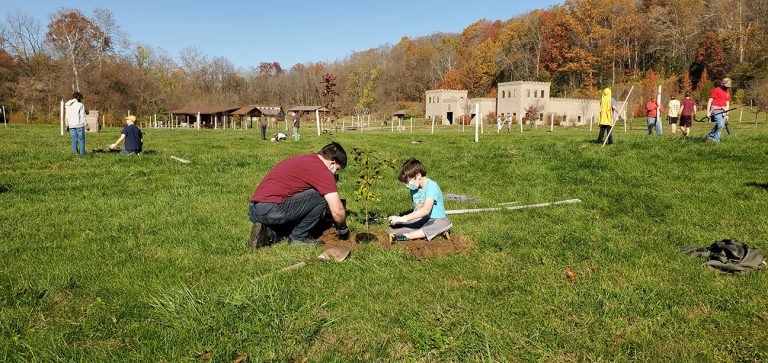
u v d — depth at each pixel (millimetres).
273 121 73125
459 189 9656
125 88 78000
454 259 5238
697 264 4973
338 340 3615
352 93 122188
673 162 11102
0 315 3879
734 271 4715
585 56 100125
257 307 3875
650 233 6180
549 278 4672
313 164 5586
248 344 3496
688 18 94688
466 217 7258
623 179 9898
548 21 105250
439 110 81688
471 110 77750
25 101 67375
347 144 20672
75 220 6949
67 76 73250
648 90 72625
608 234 6121
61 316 3932
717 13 90875
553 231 6301
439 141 20703
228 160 14039
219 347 3439
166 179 10703
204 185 9977
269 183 5570
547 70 106500
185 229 6492
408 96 123625
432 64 121500
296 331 3672
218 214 7391
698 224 6531
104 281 4617
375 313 3994
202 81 113062
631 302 4113
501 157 13352
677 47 95062
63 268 4879
